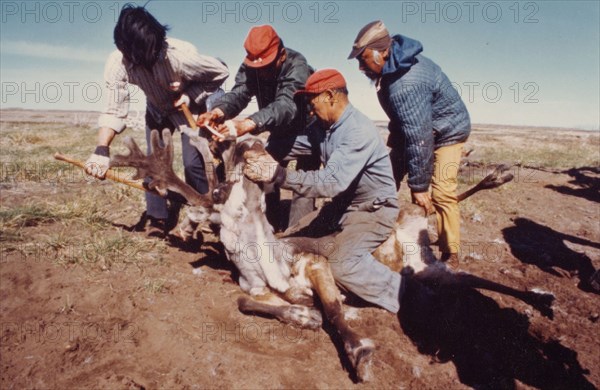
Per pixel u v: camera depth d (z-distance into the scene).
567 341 3.62
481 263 5.00
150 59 3.75
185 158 4.46
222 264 4.33
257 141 3.45
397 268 3.88
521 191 8.22
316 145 4.38
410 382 3.06
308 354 3.21
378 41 3.82
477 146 15.86
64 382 2.77
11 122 20.89
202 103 4.42
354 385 2.96
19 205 5.43
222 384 2.85
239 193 3.48
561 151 15.08
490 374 3.20
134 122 15.49
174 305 3.58
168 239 4.73
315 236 4.29
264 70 4.10
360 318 3.66
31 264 3.97
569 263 5.17
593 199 7.99
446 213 4.26
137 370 2.91
